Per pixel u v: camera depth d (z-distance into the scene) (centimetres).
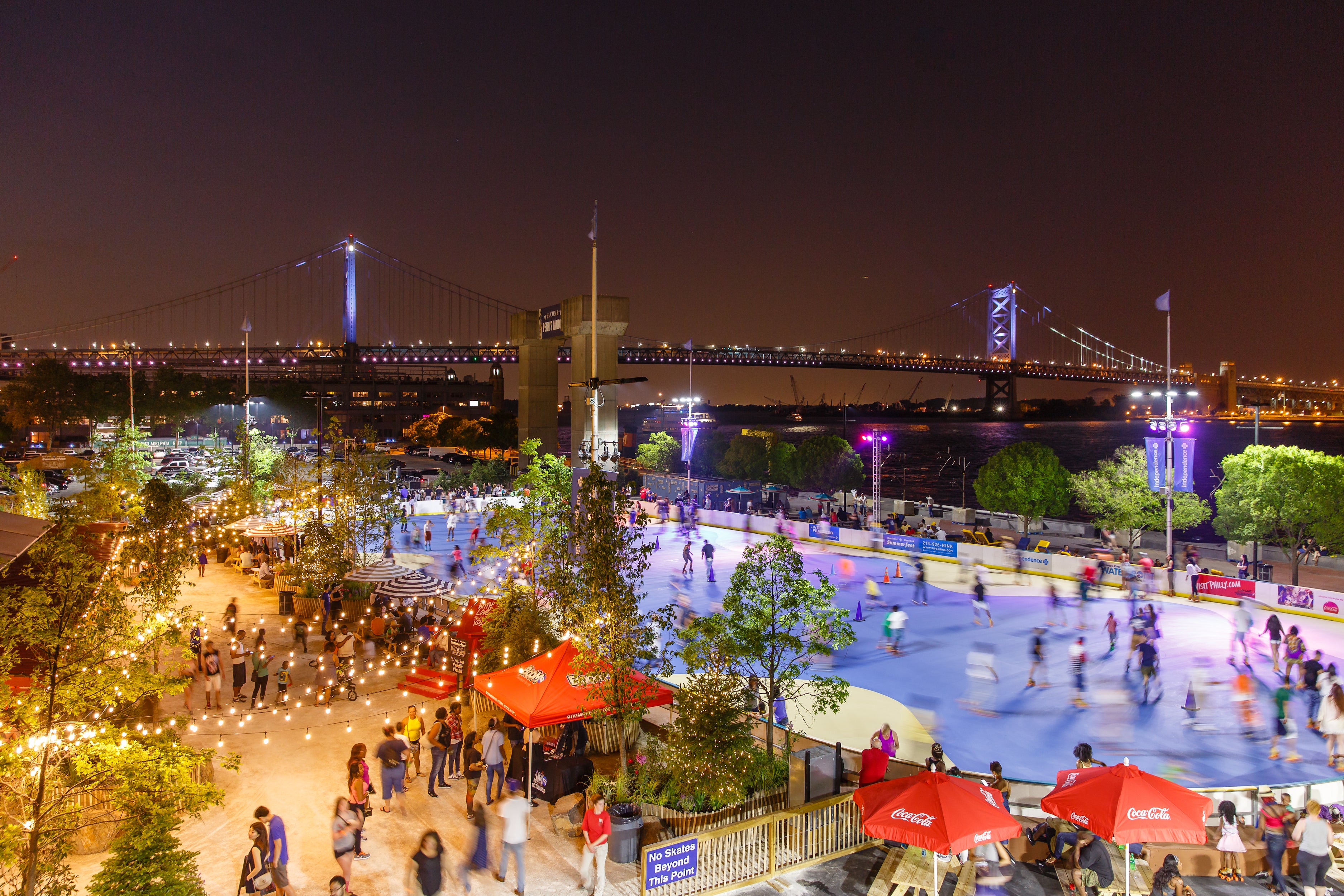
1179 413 19488
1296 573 3659
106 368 17188
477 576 3659
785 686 1691
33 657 1234
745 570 1644
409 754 1605
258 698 2053
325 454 3841
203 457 7362
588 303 4494
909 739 1867
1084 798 1145
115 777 1055
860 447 17512
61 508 1853
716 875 1260
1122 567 3544
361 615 2877
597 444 4284
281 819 1180
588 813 1219
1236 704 2106
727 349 19625
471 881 1246
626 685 1538
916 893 1247
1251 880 1312
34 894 961
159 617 1315
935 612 3128
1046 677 2331
